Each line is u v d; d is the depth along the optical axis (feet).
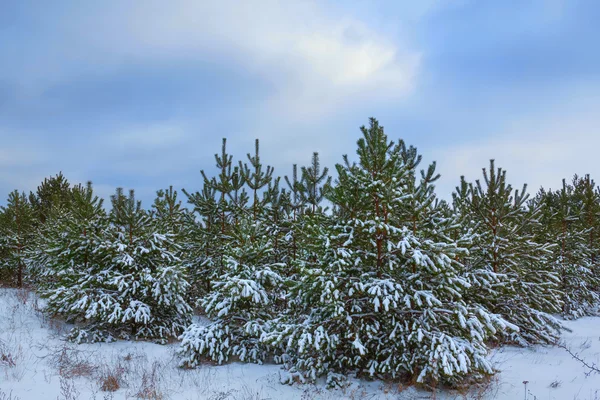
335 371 25.58
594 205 62.54
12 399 21.31
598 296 55.98
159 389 23.53
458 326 24.32
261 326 28.96
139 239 35.53
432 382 23.77
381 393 23.36
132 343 33.09
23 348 29.53
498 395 23.49
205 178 47.19
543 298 36.47
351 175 26.02
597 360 30.94
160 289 33.22
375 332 23.84
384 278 24.99
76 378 24.93
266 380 25.90
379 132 25.66
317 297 26.45
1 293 50.85
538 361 30.81
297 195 44.78
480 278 31.78
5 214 59.62
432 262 22.86
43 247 47.44
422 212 27.25
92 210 37.60
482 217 38.17
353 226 25.23
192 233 47.01
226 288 29.76
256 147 45.37
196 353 28.66
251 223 34.06
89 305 31.73
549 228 55.21
